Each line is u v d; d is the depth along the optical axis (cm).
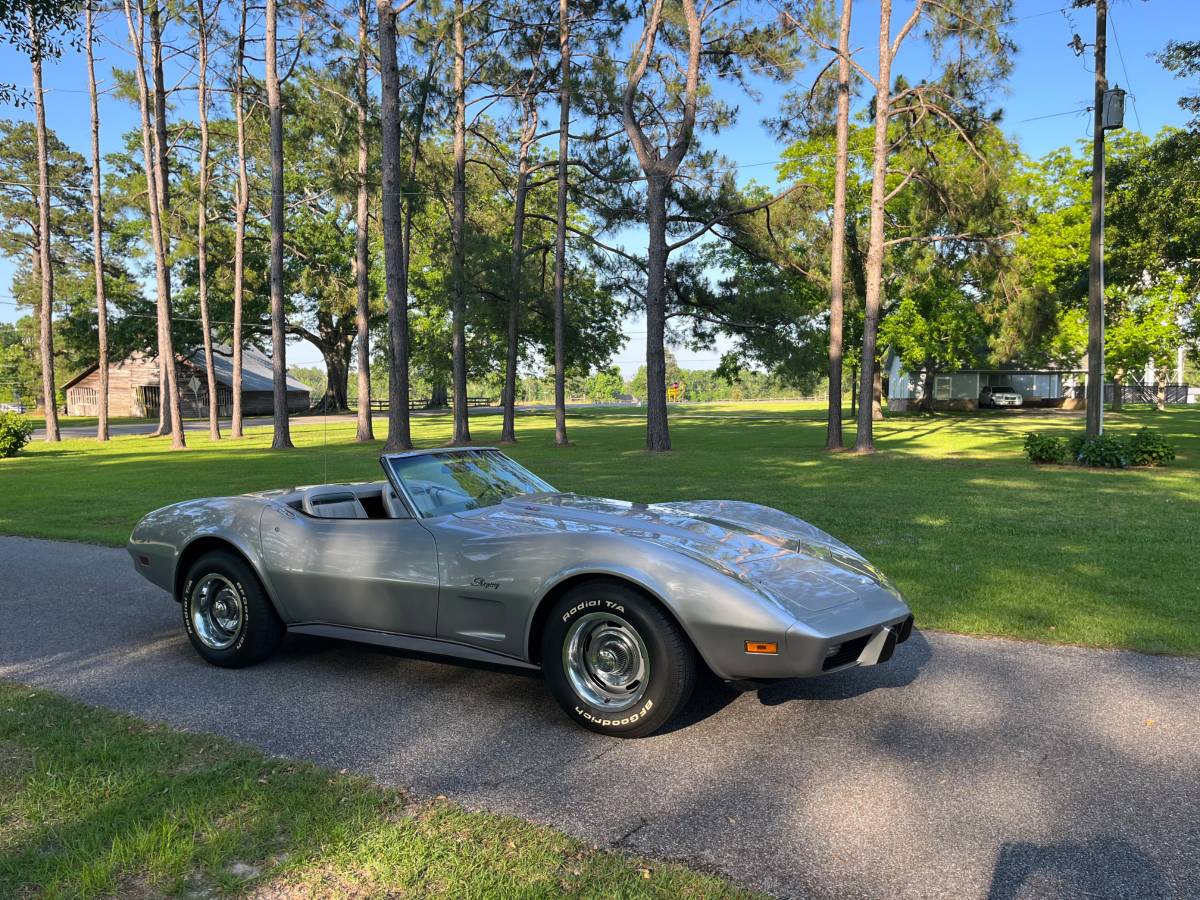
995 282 2253
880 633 355
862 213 3547
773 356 2362
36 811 290
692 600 338
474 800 299
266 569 450
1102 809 285
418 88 2422
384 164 2258
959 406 5228
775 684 425
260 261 4741
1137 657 455
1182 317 3591
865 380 2088
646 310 2355
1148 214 1775
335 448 2575
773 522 466
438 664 476
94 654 499
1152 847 260
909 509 1047
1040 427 3234
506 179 3178
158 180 3228
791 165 3625
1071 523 917
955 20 1880
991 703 390
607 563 355
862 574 396
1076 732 354
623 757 338
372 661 481
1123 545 784
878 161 2042
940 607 560
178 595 497
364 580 421
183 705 405
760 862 254
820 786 307
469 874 247
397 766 330
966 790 302
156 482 1567
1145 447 1608
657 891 237
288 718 387
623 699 357
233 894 239
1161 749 334
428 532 414
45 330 3212
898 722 370
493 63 2431
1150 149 1800
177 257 3094
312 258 4816
